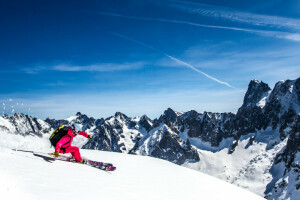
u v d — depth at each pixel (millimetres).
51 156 10727
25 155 9852
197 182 12094
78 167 10055
